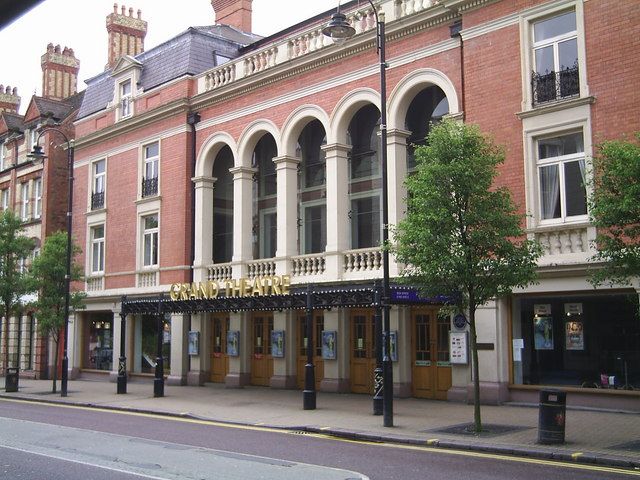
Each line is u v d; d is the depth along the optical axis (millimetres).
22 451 11602
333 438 13375
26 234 35000
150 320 28328
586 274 15352
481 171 13133
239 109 24688
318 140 24141
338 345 21234
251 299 20047
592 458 10266
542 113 16375
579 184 15875
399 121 19844
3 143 38656
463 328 17781
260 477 9188
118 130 29531
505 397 16938
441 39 18828
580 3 15969
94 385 27312
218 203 26781
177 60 27500
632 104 15016
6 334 35594
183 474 9453
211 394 22016
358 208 22438
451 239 12875
